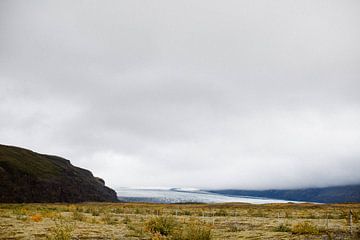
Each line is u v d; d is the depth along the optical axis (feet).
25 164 503.20
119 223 88.48
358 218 103.91
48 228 69.82
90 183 624.59
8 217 94.58
